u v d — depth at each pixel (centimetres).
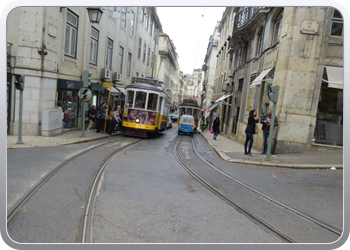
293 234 349
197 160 888
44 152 779
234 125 1908
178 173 669
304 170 737
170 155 958
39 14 1010
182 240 321
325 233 355
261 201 477
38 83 1038
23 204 399
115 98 2053
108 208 407
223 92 2603
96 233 328
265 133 1009
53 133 1108
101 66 1642
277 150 995
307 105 990
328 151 979
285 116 991
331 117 998
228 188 551
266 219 396
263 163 805
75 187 495
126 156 848
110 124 1367
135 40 2375
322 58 980
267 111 1215
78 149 886
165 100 1662
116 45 1884
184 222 373
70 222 353
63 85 1169
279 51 1062
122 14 1983
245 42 1811
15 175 531
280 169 750
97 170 631
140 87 1470
